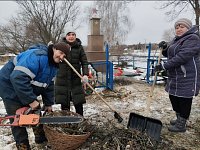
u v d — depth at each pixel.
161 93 6.08
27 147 2.70
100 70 7.67
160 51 3.57
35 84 2.47
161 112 4.54
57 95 3.47
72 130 2.91
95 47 9.79
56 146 2.67
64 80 3.44
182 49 3.15
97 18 9.77
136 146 2.89
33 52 2.40
